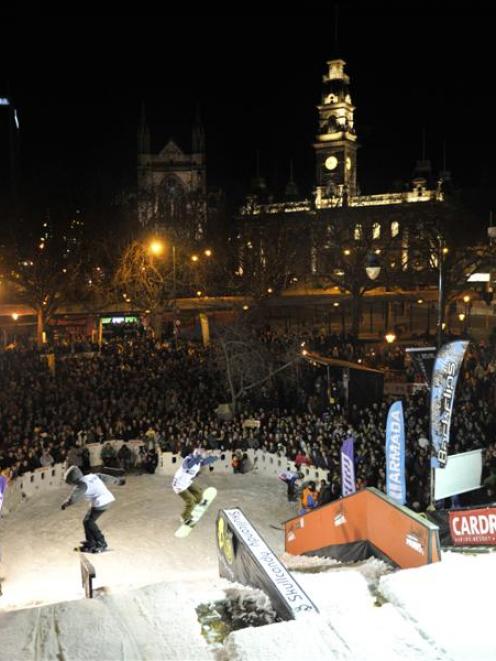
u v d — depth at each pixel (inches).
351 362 1240.2
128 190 3117.6
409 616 244.2
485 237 2208.4
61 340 1870.1
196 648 239.6
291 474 840.9
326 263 2233.0
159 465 952.3
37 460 897.5
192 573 600.7
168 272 2069.4
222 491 879.7
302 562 474.6
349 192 4082.2
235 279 2183.8
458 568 285.4
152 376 1285.7
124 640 248.4
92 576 398.9
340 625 239.0
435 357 502.0
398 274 2201.0
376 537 391.9
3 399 1120.2
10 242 1843.0
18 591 594.9
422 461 757.3
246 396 1197.7
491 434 876.0
